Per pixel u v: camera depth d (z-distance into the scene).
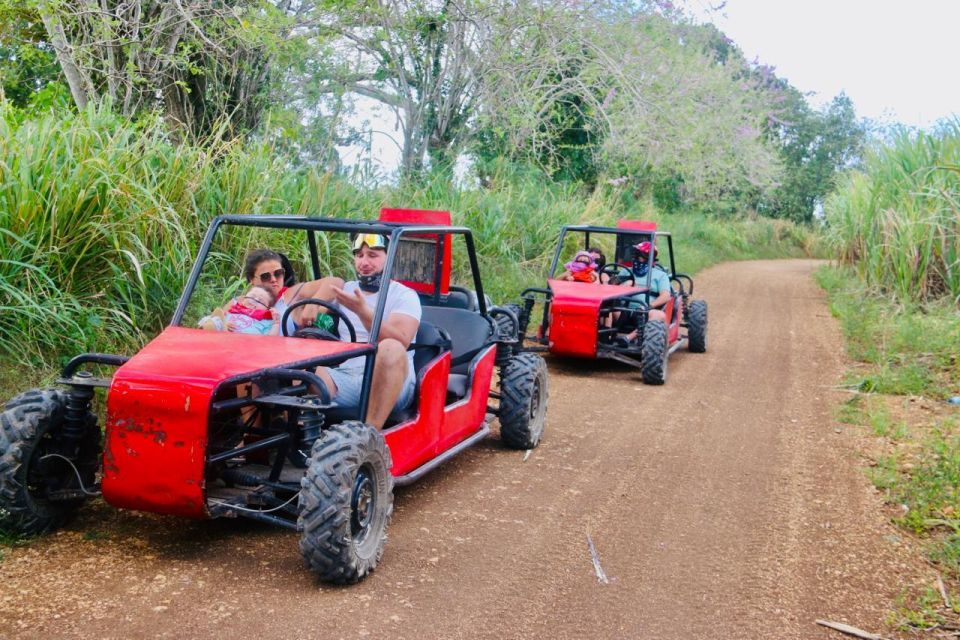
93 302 6.23
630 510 4.95
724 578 4.06
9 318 5.68
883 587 4.04
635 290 9.26
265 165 8.31
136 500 3.60
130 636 3.13
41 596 3.38
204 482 3.51
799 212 46.53
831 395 8.39
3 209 5.79
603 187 19.36
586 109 17.67
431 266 6.05
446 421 5.09
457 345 5.66
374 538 3.88
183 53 10.06
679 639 3.45
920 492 5.29
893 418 7.39
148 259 6.38
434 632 3.35
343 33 12.62
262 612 3.39
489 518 4.69
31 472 3.90
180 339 4.04
